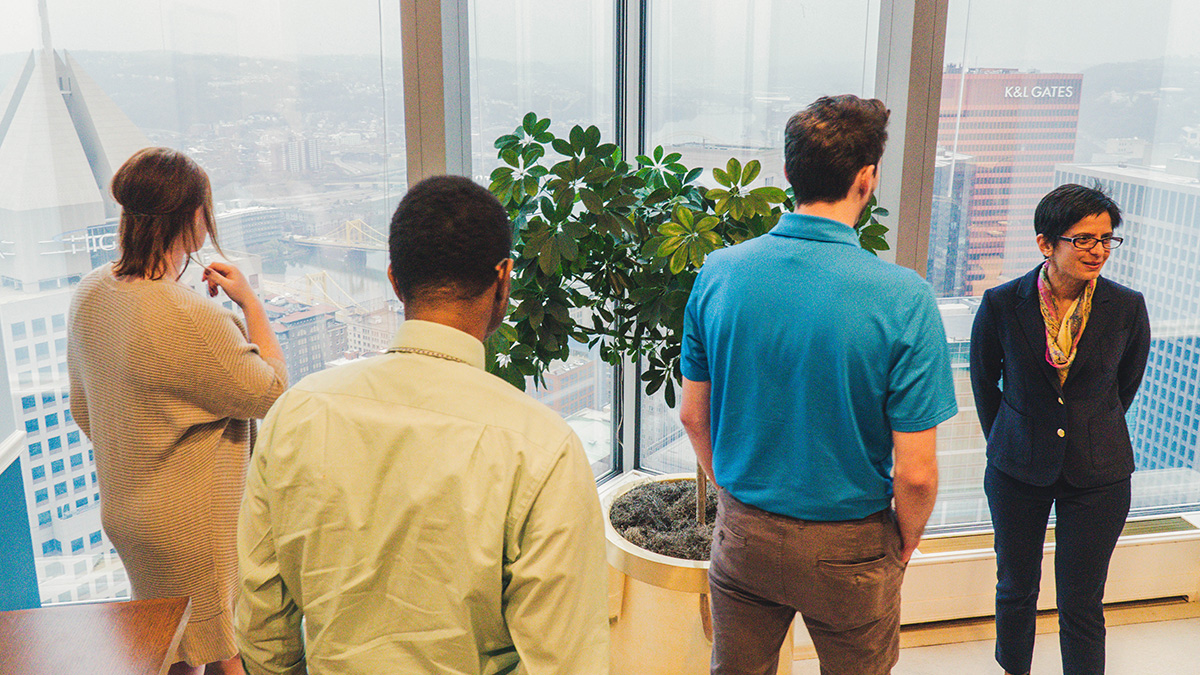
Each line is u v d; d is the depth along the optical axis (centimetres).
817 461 143
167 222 160
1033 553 210
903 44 212
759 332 143
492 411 92
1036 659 244
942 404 136
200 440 169
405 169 209
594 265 202
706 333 156
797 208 146
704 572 193
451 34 199
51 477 198
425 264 93
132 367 159
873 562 147
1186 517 269
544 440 91
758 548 153
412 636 92
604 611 97
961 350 250
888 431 142
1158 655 245
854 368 135
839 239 139
